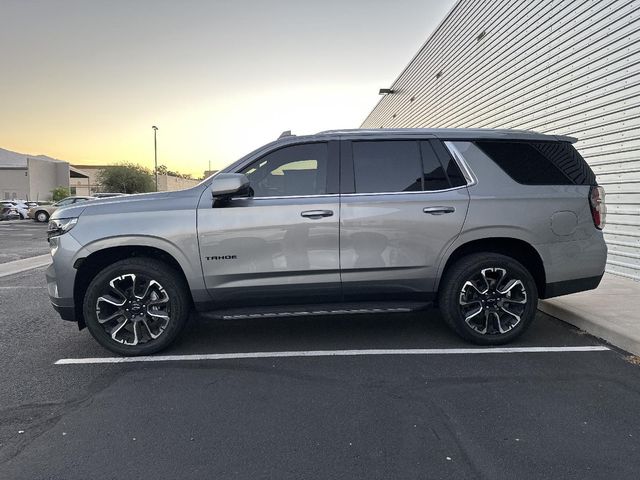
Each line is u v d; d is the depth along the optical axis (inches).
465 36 487.5
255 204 175.5
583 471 106.2
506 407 136.5
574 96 308.3
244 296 178.1
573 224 184.4
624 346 180.9
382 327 212.2
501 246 190.1
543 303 230.5
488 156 184.5
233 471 107.5
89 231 172.4
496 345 186.4
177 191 182.4
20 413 135.9
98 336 176.4
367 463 109.9
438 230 178.2
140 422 130.0
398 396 144.1
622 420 128.5
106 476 106.1
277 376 159.9
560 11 321.7
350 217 176.1
